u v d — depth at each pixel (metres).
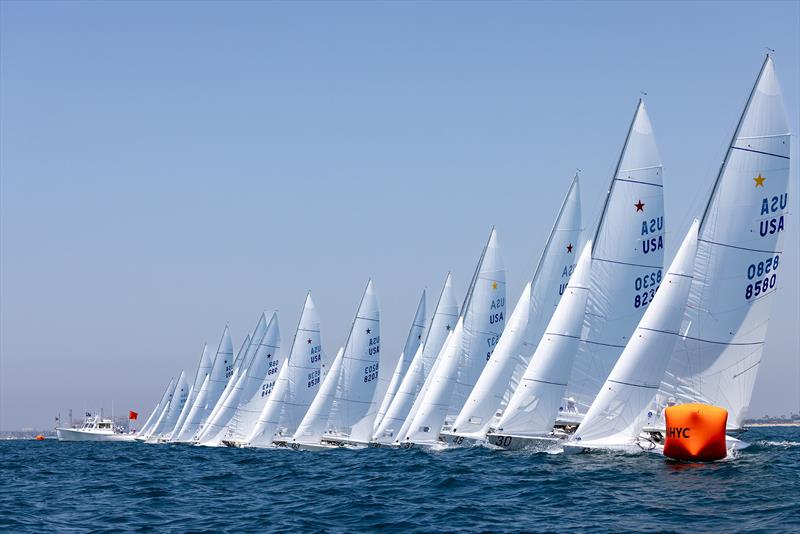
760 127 41.62
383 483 37.16
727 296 42.28
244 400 80.94
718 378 42.72
